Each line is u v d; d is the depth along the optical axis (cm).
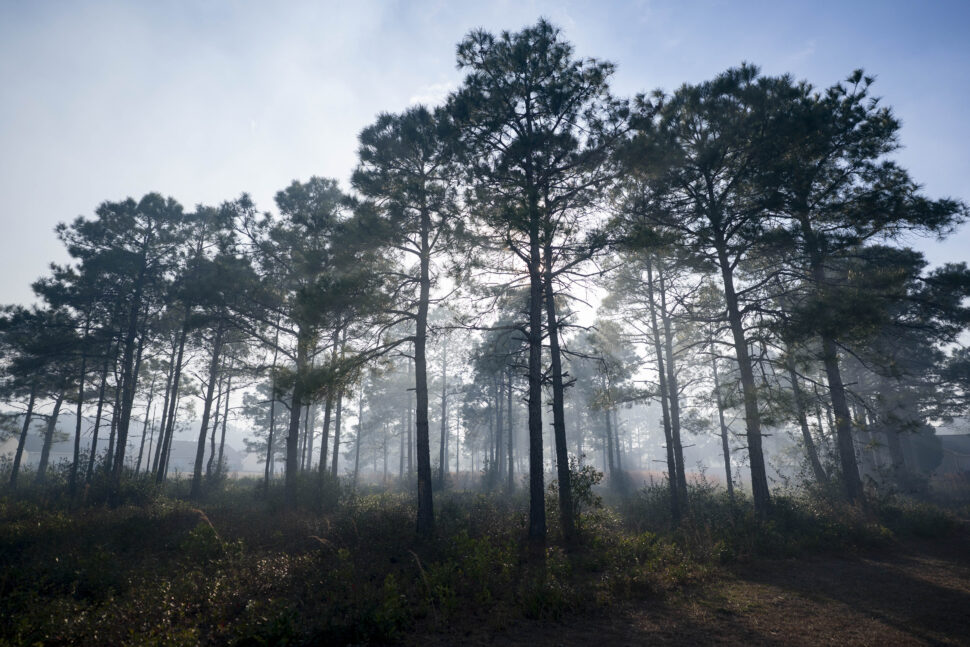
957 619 796
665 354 2420
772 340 1570
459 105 1447
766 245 1614
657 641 708
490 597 860
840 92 1606
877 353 1753
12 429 3419
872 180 1619
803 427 2220
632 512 1898
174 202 2681
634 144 1398
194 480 2488
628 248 1370
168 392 3322
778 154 1569
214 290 2031
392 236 1571
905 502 2038
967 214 1495
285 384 1459
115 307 2606
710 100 1614
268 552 1196
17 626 694
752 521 1466
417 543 1288
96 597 870
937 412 3278
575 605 843
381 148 1599
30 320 2498
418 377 1578
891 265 1717
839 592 954
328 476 2367
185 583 916
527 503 2173
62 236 2539
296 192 2319
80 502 2114
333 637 684
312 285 1413
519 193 1478
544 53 1451
